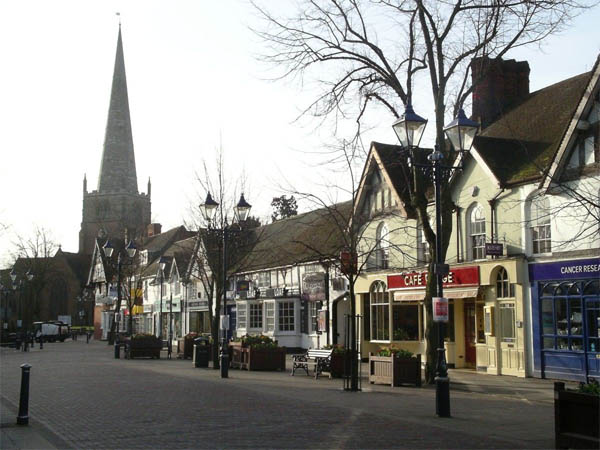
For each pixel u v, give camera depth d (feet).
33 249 253.44
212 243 107.76
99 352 147.84
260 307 137.39
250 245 133.80
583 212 63.41
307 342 122.42
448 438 35.17
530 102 89.97
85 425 39.65
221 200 108.06
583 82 82.69
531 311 72.90
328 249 108.47
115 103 366.84
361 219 86.17
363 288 100.58
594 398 31.19
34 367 93.61
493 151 80.43
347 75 69.36
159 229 261.44
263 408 47.09
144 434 36.24
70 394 57.16
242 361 89.56
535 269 72.54
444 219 67.31
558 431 32.89
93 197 360.69
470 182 82.48
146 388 61.98
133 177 367.25
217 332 93.91
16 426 39.58
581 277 66.90
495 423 40.91
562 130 76.48
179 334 184.96
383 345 96.27
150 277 213.05
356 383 60.08
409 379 64.75
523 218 74.23
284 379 72.95
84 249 358.84
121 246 216.33
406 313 94.32
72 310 338.54
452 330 87.86
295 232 139.74
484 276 77.97
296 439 34.50
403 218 94.89
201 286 169.48
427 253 89.56
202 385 65.00
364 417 42.75
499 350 77.15
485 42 64.59
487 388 62.39
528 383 66.90
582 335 66.85
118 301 163.32
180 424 39.63
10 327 264.52
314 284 116.16
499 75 94.32
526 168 75.36
